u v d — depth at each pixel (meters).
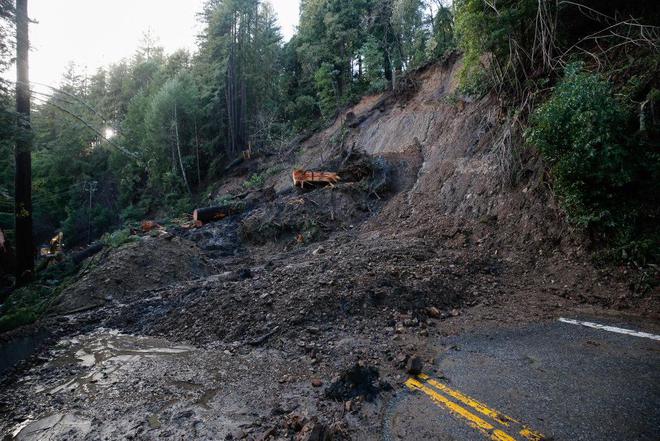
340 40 27.80
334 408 3.48
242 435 3.17
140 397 4.07
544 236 7.62
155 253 11.00
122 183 34.78
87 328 7.14
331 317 5.71
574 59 8.48
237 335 5.66
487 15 9.35
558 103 6.92
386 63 26.58
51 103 12.12
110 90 46.84
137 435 3.31
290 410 3.51
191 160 31.34
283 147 25.73
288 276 7.57
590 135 6.37
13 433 3.58
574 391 3.48
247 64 32.50
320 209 13.92
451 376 3.95
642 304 5.49
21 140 11.09
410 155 15.30
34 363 5.54
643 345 4.35
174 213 26.56
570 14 8.91
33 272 12.17
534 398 3.42
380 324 5.48
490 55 10.46
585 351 4.30
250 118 32.31
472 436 2.95
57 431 3.53
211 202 23.98
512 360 4.22
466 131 12.77
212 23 32.78
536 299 6.22
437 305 6.07
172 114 30.59
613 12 8.51
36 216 38.12
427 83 18.77
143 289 9.62
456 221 9.73
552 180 7.92
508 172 9.22
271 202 16.52
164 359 5.16
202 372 4.58
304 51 31.52
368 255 8.02
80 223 34.69
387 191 14.08
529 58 9.37
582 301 5.96
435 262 7.62
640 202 6.44
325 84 27.59
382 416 3.30
